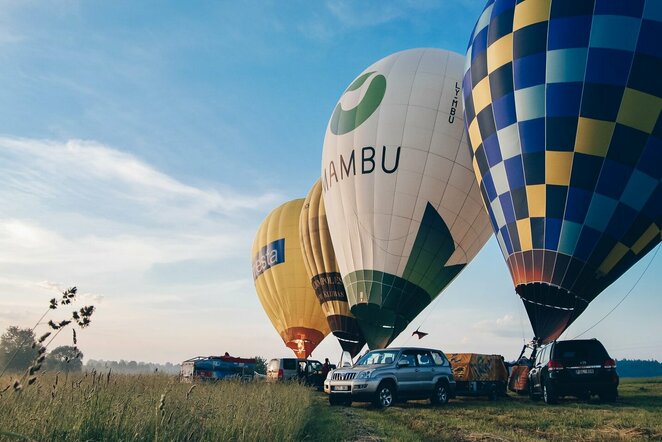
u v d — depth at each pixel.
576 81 17.25
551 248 17.06
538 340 17.44
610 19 17.25
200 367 28.05
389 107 26.55
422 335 27.23
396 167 25.75
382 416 12.27
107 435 5.22
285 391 12.51
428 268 25.94
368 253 26.25
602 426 10.00
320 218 35.34
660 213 16.89
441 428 9.95
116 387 7.36
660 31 17.00
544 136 17.56
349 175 26.86
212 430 6.38
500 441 8.59
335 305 34.06
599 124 16.81
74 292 4.16
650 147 16.66
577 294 16.91
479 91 20.19
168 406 6.62
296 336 41.19
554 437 8.88
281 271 42.25
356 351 33.59
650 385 25.50
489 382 17.81
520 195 18.00
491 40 19.95
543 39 18.17
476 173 20.88
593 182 16.75
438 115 26.14
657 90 16.72
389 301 25.81
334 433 9.02
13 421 4.83
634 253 17.00
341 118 28.23
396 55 28.81
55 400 5.63
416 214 25.61
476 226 26.48
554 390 14.59
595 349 14.64
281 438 7.16
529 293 17.50
